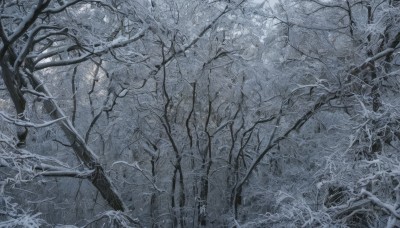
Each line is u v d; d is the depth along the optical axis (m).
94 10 9.43
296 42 10.25
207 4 9.96
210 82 10.88
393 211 5.29
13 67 7.79
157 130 11.20
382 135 7.33
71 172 8.64
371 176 5.73
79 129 11.27
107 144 11.23
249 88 10.93
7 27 8.53
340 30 9.86
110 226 8.82
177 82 10.59
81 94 11.46
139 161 10.99
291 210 6.29
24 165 7.02
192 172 10.89
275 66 10.95
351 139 7.02
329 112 10.89
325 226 6.05
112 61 9.36
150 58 10.26
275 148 11.52
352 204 6.25
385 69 8.90
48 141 10.85
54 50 8.88
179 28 9.32
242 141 11.05
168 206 11.00
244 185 11.48
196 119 11.48
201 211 10.48
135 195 11.15
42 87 8.98
